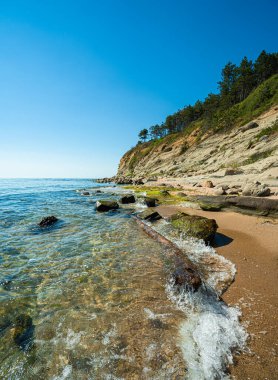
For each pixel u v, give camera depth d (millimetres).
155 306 4754
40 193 31125
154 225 11352
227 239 8906
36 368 3328
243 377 3107
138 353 3525
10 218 13578
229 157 42562
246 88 85062
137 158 119312
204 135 70625
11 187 50312
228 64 102312
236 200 13602
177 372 3172
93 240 9203
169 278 5914
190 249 7988
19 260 7262
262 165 27703
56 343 3787
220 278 5891
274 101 53188
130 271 6402
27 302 4992
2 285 5719
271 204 11773
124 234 9992
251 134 45156
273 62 83812
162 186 34250
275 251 7383
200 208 15078
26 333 4027
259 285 5473
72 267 6719
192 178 37219
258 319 4281
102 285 5668
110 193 29156
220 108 83125
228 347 3629
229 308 4641
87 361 3416
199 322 4234
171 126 125188
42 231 10641
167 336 3873
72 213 15133
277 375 3125
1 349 3689
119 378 3113
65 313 4586
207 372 3174
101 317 4434
